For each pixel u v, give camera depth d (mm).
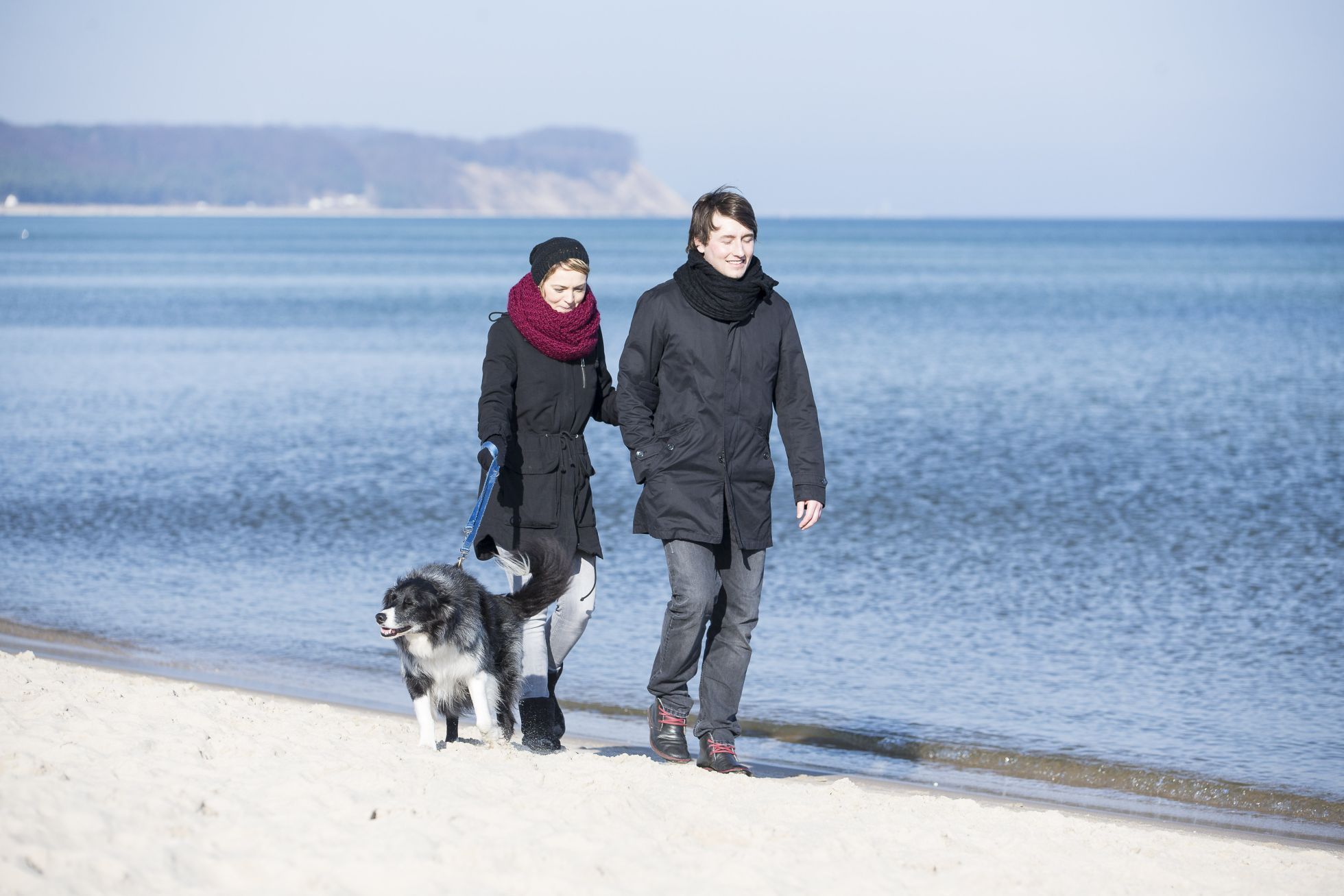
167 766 6984
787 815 7199
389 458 25734
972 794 9656
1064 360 46406
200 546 18219
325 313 71188
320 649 13586
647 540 18688
